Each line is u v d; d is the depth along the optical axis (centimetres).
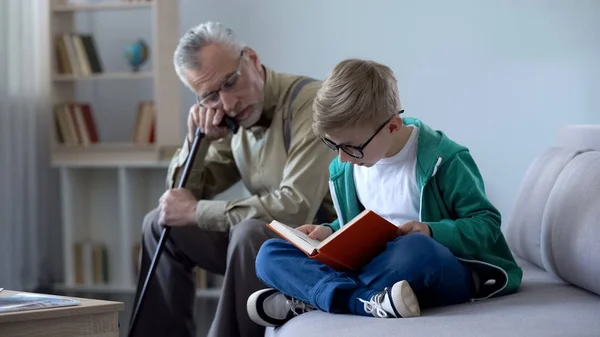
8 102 483
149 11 523
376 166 201
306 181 248
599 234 177
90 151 487
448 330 143
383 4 485
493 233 187
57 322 167
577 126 244
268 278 188
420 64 483
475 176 197
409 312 161
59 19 496
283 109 262
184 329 275
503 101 478
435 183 194
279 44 495
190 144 279
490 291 185
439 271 169
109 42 526
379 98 182
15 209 488
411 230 178
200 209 252
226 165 290
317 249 171
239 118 260
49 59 488
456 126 482
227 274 227
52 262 515
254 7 496
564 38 472
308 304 186
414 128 198
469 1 478
